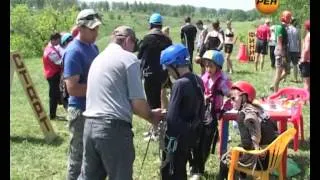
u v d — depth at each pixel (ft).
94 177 13.96
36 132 28.66
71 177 15.93
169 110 15.03
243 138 16.60
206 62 19.34
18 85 48.37
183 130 14.96
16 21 102.37
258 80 47.73
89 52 15.61
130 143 13.58
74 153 15.83
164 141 15.20
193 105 15.17
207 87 19.27
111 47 13.79
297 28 44.93
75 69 15.26
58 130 28.94
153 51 23.68
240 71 55.11
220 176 17.69
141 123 29.63
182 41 49.32
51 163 22.82
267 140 16.75
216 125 18.98
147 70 23.86
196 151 17.89
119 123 13.33
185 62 15.33
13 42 101.96
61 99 31.12
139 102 13.48
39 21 102.99
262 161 16.51
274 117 21.77
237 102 16.89
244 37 92.38
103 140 13.32
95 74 13.67
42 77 55.72
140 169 20.67
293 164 20.71
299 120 23.88
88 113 13.65
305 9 75.77
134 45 14.06
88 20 15.35
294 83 44.29
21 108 36.70
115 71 13.41
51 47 30.89
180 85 14.98
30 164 22.65
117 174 13.44
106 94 13.42
